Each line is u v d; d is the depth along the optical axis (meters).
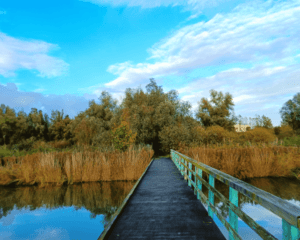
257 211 7.23
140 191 7.17
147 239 3.50
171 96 38.50
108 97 43.81
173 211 4.95
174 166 14.77
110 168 13.48
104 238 3.44
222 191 9.67
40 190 11.83
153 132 26.44
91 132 30.34
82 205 9.34
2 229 6.95
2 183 12.83
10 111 44.28
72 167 13.30
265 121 47.34
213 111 41.56
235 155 12.34
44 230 6.74
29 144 23.48
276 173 11.63
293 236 1.54
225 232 5.44
